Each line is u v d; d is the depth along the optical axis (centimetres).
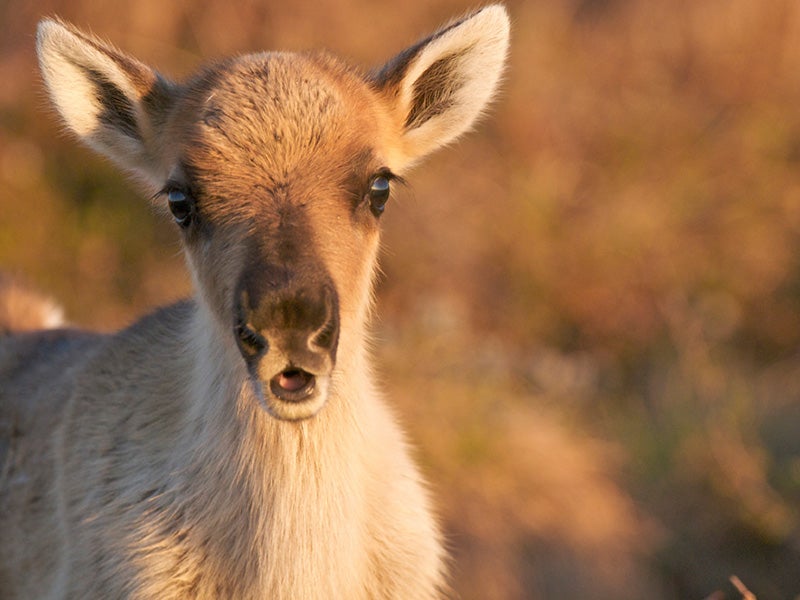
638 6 2275
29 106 2003
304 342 747
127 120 951
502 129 2095
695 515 1700
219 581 866
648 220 2083
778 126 2228
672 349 1977
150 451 923
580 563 1587
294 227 783
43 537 1003
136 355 984
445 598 995
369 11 2092
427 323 1839
